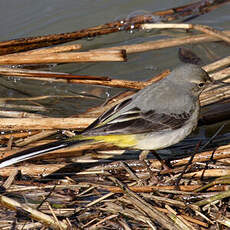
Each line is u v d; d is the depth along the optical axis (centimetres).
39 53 1459
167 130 1121
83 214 1017
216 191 1066
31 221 987
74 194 1082
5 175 1136
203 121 1395
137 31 1897
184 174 1146
